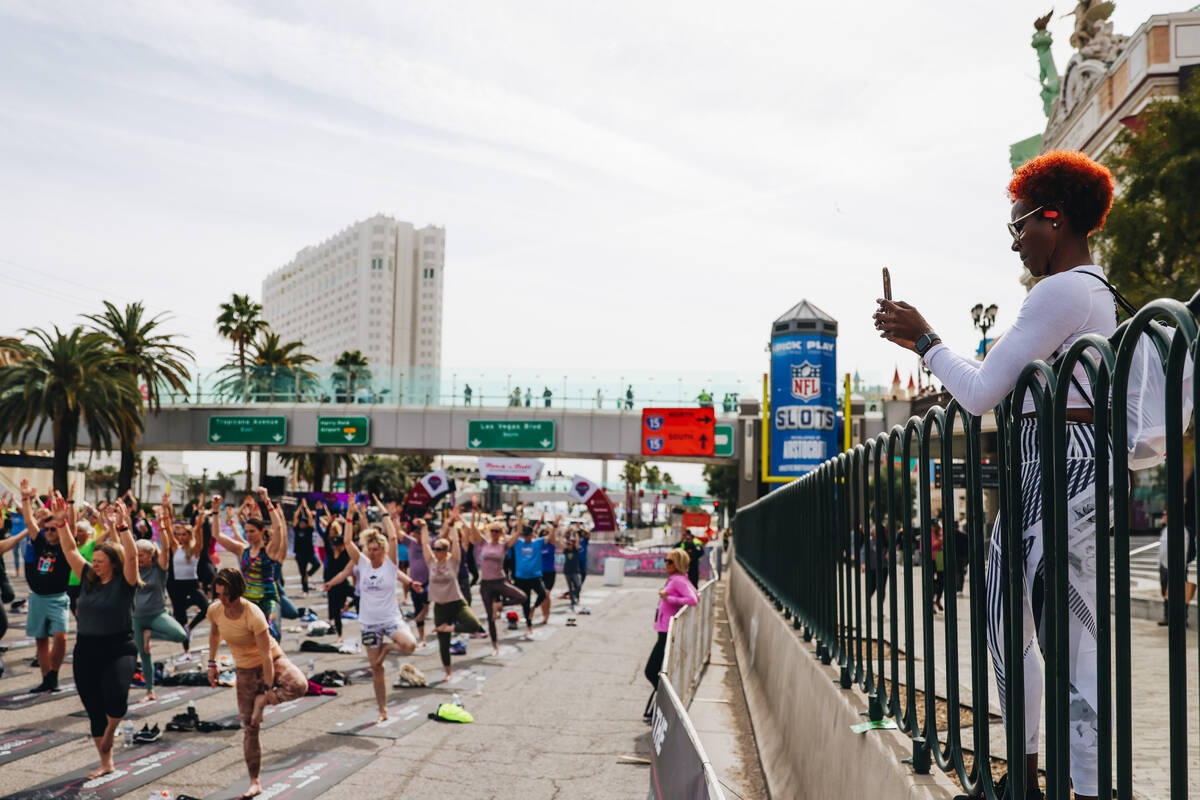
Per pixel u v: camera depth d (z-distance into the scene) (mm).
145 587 9266
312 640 13664
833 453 35156
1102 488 1990
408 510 29844
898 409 41125
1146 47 26391
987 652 2803
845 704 4180
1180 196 14844
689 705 9508
